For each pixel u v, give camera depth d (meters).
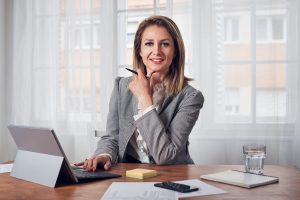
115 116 1.86
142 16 2.52
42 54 2.64
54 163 1.14
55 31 2.62
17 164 1.28
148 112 1.55
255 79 2.27
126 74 2.53
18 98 2.67
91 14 2.57
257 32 2.28
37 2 2.66
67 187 1.11
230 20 2.32
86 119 2.57
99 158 1.47
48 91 2.63
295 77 2.21
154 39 1.75
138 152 1.75
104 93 2.52
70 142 2.57
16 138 1.27
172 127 1.62
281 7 2.24
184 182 1.16
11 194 1.03
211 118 2.32
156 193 1.01
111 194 1.01
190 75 2.36
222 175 1.23
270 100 2.25
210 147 2.33
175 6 2.40
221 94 2.32
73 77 2.58
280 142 2.24
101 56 2.55
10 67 2.73
